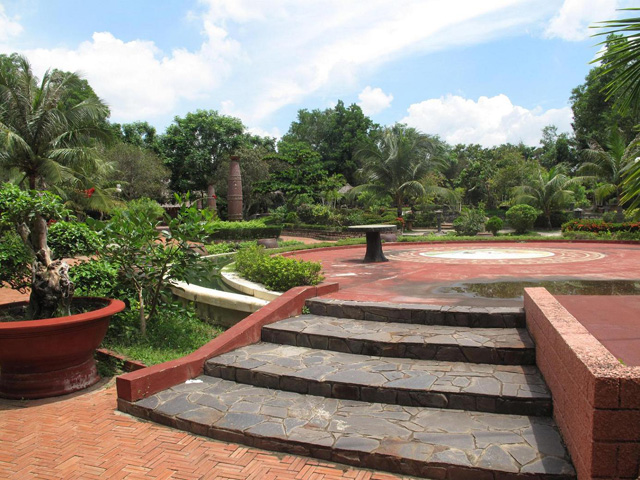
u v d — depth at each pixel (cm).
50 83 1545
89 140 1780
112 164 2031
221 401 342
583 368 220
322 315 488
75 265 561
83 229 565
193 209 505
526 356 349
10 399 378
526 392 302
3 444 305
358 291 574
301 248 1312
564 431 259
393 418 302
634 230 1547
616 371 207
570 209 2964
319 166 2866
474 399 305
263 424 303
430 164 2530
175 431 317
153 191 3041
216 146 3781
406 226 2867
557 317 308
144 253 504
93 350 414
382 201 3266
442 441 270
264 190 2806
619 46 340
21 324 354
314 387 345
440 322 427
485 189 4038
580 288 568
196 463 275
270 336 442
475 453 255
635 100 376
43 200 444
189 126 3678
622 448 203
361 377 342
